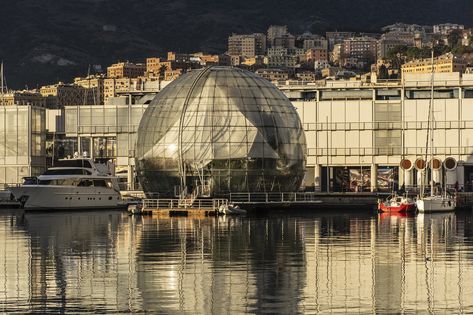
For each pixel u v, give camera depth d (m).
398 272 111.06
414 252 132.38
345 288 99.69
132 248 137.25
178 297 94.88
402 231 171.00
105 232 168.00
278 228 178.25
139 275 108.62
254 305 91.06
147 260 122.31
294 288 99.62
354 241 149.50
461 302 92.56
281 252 131.88
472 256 127.25
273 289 99.12
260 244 143.62
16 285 102.38
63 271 112.38
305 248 137.25
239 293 96.81
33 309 90.06
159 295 96.00
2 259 124.38
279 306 90.56
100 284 102.50
